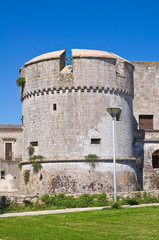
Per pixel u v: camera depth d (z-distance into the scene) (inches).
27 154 1676.9
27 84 1699.1
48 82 1626.5
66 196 1416.1
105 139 1598.2
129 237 811.4
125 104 1701.5
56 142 1587.1
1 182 2046.0
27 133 1690.5
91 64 1611.7
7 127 2400.3
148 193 1524.4
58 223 984.9
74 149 1568.7
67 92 1605.6
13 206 1406.3
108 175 1573.6
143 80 2082.9
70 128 1582.2
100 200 1405.0
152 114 2064.5
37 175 1608.0
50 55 1651.1
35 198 1413.6
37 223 986.1
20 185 1697.8
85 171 1550.2
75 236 823.7
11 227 934.4
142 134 1915.6
